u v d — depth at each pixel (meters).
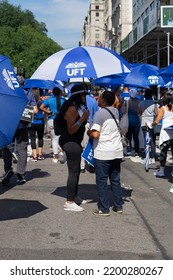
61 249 5.14
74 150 6.70
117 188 6.77
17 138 8.76
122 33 65.56
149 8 40.72
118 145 6.52
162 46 38.19
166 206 7.23
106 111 6.46
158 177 9.79
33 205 7.20
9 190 8.32
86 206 7.16
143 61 40.31
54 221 6.31
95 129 6.37
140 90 15.43
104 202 6.57
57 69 6.92
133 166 11.38
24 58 75.50
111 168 6.72
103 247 5.23
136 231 5.88
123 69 6.90
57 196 7.83
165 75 11.45
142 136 13.17
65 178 9.55
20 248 5.17
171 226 6.12
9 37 77.81
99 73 6.74
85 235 5.69
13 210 6.89
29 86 16.97
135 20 51.38
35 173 10.16
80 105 6.53
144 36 32.94
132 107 12.77
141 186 8.82
